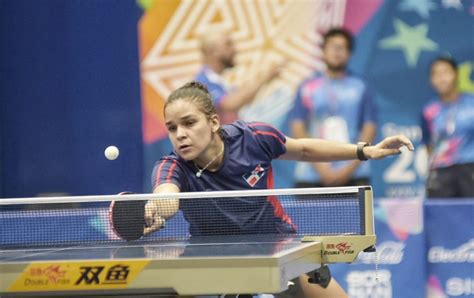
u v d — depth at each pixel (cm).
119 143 2020
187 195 805
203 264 620
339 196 1030
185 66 1984
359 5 1959
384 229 1536
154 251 716
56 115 2036
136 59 2005
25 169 2042
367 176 1944
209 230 915
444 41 1969
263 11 1966
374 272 1524
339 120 1958
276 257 612
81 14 2012
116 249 763
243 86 1966
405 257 1530
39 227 1061
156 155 2000
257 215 924
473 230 1527
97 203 1795
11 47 2027
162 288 628
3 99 2036
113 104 2019
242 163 920
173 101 883
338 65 1962
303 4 1959
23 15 2027
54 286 638
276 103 1966
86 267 635
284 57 1964
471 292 1527
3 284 641
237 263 616
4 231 1055
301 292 991
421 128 1964
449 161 1944
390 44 1966
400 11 1962
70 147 2036
